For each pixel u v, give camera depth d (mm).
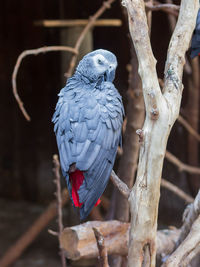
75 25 4738
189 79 4672
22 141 7734
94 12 6727
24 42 7344
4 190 7973
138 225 1729
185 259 1924
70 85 2047
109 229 2510
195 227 1935
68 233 2498
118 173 3217
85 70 2047
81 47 4789
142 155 1695
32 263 5738
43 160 7691
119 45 6660
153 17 6078
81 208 1832
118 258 3043
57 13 7070
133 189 1740
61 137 1905
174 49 1728
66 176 1866
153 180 1695
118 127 1941
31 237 5109
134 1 1636
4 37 7387
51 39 7223
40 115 7578
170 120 1660
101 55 2061
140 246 1748
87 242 2480
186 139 4840
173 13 3102
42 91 7488
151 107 1646
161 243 2598
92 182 1838
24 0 7211
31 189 7812
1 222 6934
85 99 1933
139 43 1636
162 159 1685
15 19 7309
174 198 6723
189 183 4898
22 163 7816
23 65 7438
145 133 1671
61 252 2785
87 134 1865
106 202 4762
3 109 7672
